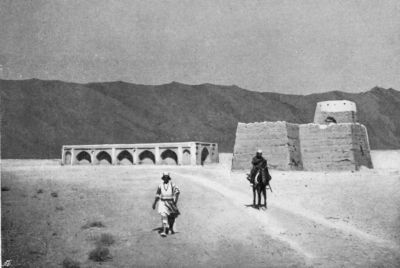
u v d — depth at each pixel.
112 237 13.07
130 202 19.42
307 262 11.50
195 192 22.61
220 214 16.69
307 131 37.88
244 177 30.34
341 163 36.00
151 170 40.72
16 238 13.07
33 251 11.95
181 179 29.59
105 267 10.87
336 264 11.34
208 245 12.82
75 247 12.39
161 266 11.04
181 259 11.59
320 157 36.91
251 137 37.31
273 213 17.02
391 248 12.73
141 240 13.13
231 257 11.84
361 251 12.45
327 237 13.84
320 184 24.44
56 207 17.62
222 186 25.34
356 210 17.58
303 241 13.39
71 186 25.69
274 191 22.52
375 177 26.91
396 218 16.12
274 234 14.07
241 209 17.64
